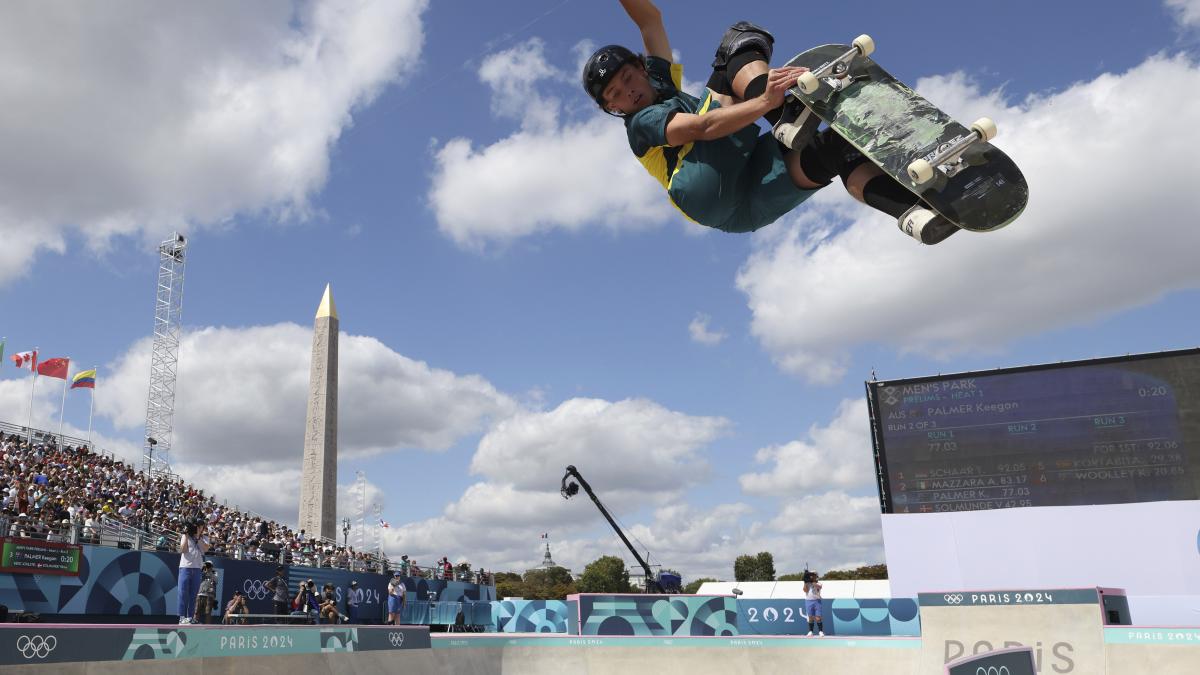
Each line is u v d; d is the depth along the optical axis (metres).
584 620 21.48
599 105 3.71
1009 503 22.27
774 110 3.33
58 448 35.97
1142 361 21.62
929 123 2.73
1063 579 21.12
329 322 56.25
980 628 16.34
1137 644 14.69
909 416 24.02
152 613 24.72
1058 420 22.22
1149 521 20.56
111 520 26.45
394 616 26.84
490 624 32.94
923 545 22.88
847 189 3.16
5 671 8.91
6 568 20.98
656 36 3.79
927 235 2.72
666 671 18.64
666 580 23.67
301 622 22.89
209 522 35.00
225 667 11.52
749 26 3.39
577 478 22.25
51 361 44.88
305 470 52.62
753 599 24.80
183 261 60.84
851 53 2.96
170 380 57.44
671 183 3.41
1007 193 2.54
